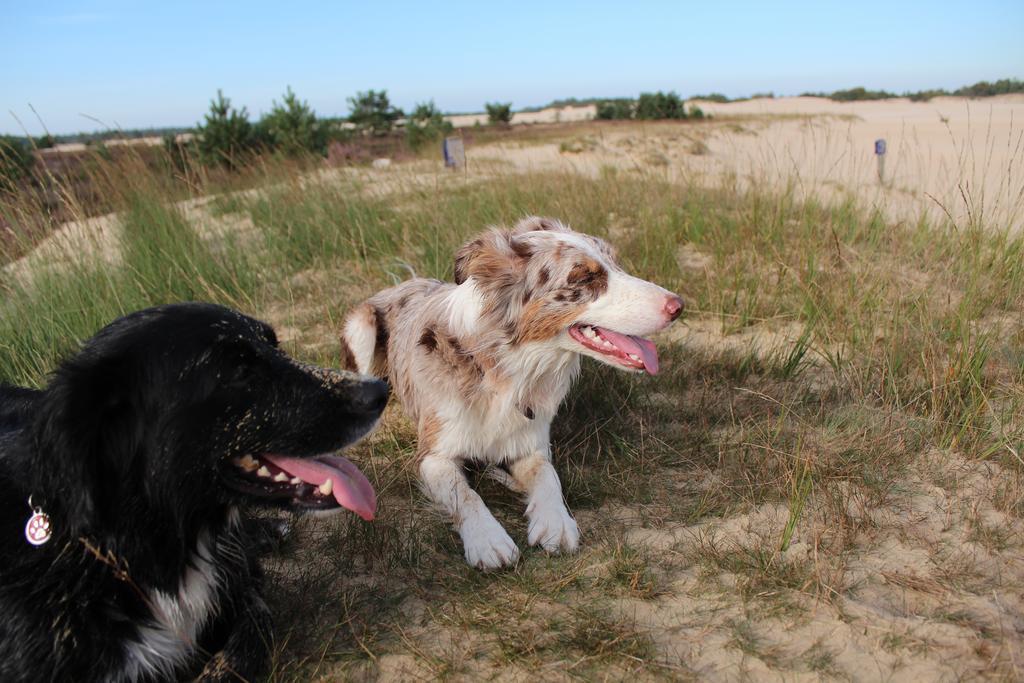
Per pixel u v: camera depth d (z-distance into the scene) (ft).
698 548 2.52
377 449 3.37
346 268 5.75
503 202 6.33
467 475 3.19
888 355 3.69
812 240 5.17
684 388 3.72
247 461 2.00
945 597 2.25
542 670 2.06
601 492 2.92
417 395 3.16
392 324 3.73
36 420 1.73
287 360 2.04
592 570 2.48
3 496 1.85
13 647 1.75
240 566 2.17
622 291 2.79
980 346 3.53
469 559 2.56
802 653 2.06
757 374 3.83
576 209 6.34
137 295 4.87
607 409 3.51
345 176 8.24
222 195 7.90
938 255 4.82
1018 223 5.02
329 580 2.48
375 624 2.28
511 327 2.88
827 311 4.32
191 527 1.92
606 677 2.02
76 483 1.69
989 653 2.01
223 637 2.16
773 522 2.68
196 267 5.30
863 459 2.98
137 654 1.90
